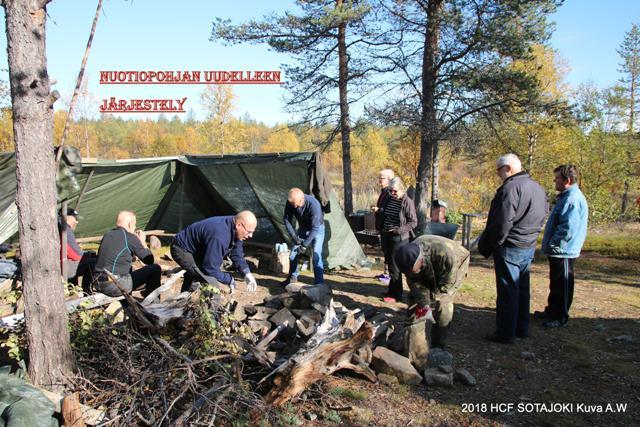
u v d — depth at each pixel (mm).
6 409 2820
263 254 8656
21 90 3059
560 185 5223
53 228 3260
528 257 4660
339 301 6062
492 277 8023
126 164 8344
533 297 6652
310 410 3377
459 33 12266
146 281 5348
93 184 8531
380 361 3955
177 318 3793
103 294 4395
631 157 17406
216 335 3680
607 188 16688
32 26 3043
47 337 3252
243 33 13203
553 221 5281
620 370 4109
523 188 4457
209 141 32438
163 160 8914
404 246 4051
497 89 12477
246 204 9195
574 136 16344
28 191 3145
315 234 6426
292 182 8133
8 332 3824
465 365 4211
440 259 4062
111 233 4824
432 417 3361
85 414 2965
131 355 3473
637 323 5438
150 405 3178
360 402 3539
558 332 5086
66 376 3301
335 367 3555
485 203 20922
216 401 3014
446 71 13352
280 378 3217
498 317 4727
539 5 11680
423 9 13609
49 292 3246
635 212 16594
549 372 4094
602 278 8234
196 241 4602
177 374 3373
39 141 3145
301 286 5434
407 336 4055
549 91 18422
